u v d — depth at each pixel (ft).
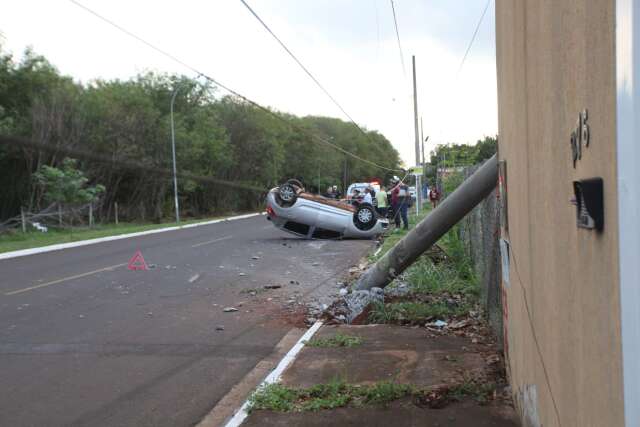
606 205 6.67
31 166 105.40
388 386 17.07
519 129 13.60
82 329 26.78
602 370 7.00
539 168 11.19
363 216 67.15
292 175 231.71
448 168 63.98
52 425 16.10
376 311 27.35
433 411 15.69
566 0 8.63
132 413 16.87
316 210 67.00
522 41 12.81
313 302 32.01
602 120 6.76
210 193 164.25
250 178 184.03
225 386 19.02
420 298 30.42
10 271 47.34
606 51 6.56
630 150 5.60
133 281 40.32
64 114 113.60
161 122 140.46
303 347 22.43
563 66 8.91
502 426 14.52
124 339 24.93
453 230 44.29
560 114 9.23
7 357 22.45
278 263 48.24
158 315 29.53
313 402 16.49
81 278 42.09
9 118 103.24
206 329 26.53
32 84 116.67
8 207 105.81
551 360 10.41
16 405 17.56
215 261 50.21
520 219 13.80
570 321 8.84
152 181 133.80
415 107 112.57
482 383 17.57
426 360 20.26
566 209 8.96
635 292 5.50
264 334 25.54
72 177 105.91
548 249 10.48
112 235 85.92
